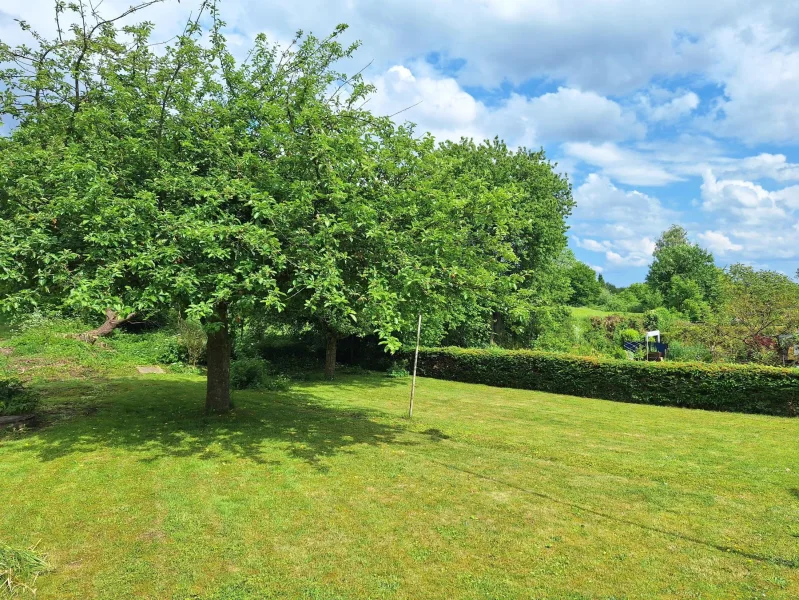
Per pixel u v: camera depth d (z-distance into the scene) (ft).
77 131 22.80
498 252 24.79
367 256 21.07
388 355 62.75
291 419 28.60
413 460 21.18
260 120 23.52
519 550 13.33
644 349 74.23
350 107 25.43
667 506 16.69
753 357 53.67
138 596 10.84
